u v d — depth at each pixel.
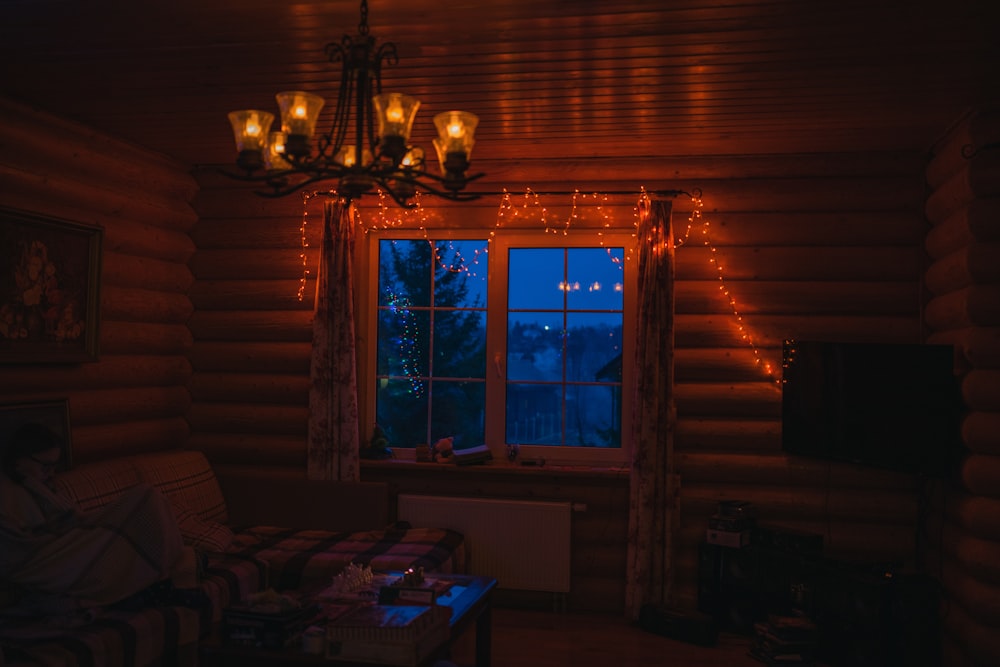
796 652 4.18
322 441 5.41
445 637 3.15
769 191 5.18
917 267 4.98
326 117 4.41
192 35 3.34
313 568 4.46
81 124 4.66
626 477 5.20
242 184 5.78
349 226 5.49
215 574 4.09
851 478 4.99
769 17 3.10
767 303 5.17
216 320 5.77
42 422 4.28
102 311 4.92
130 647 3.32
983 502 3.93
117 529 3.66
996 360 3.97
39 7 3.07
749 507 4.87
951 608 4.26
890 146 4.92
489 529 5.27
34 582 3.42
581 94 4.03
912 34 3.24
